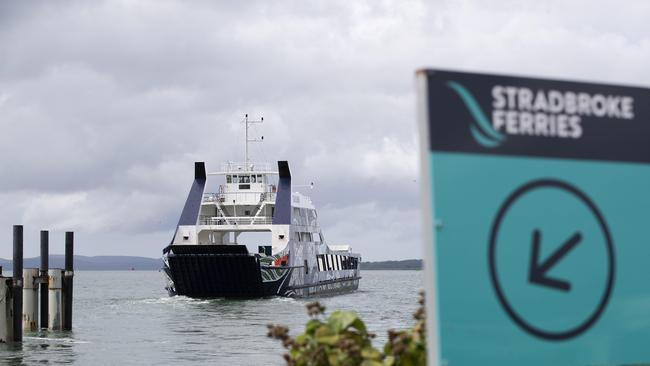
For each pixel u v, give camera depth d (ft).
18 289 238.07
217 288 440.04
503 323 32.60
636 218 35.27
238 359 216.95
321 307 49.37
